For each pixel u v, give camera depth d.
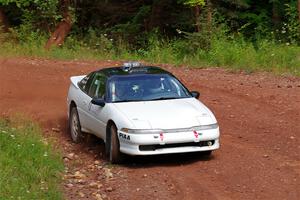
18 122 16.77
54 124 17.59
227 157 13.73
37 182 12.23
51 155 13.98
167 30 35.25
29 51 28.73
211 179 12.38
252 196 11.40
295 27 28.41
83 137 15.77
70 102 16.34
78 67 24.88
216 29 28.02
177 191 11.84
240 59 25.28
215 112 17.72
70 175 13.07
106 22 37.34
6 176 11.95
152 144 13.02
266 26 32.34
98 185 12.32
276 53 25.20
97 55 28.48
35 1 32.28
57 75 23.39
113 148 13.52
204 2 28.62
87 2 37.03
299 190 11.61
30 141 14.27
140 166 13.48
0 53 27.92
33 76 23.19
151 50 28.62
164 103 14.09
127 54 28.55
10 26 36.16
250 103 18.47
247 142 14.85
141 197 11.61
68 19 32.56
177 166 13.32
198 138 13.17
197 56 26.67
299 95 19.06
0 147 13.43
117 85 14.54
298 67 24.00
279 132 15.48
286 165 13.00
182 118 13.37
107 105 14.07
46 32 32.69
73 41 31.47
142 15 35.91
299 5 28.73
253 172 12.66
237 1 31.67
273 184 11.95
